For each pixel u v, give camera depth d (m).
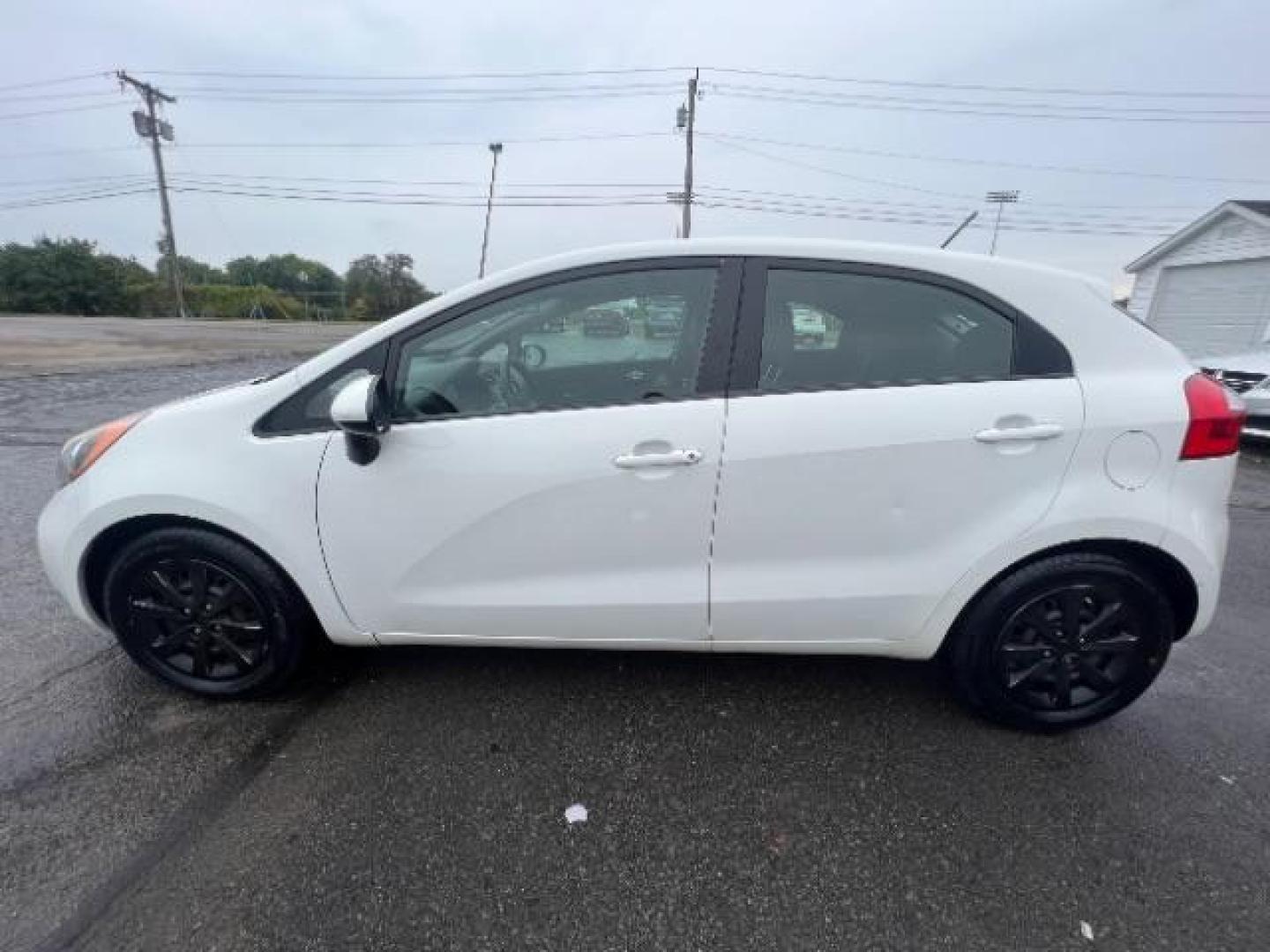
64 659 2.77
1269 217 13.59
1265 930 1.67
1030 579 2.19
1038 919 1.70
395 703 2.52
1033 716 2.34
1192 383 2.12
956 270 2.14
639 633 2.30
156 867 1.81
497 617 2.31
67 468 2.45
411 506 2.21
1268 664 2.90
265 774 2.16
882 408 2.08
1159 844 1.93
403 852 1.87
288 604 2.39
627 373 2.20
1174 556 2.13
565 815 2.01
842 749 2.30
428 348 2.23
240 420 2.28
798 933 1.67
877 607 2.22
